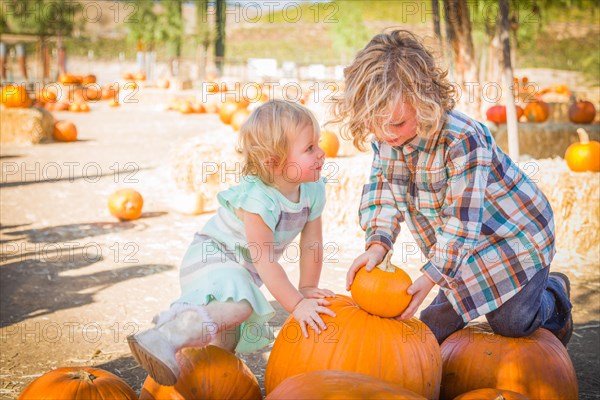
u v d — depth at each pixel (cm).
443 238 238
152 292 430
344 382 198
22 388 291
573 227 531
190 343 223
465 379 254
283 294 243
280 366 233
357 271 241
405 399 192
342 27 2541
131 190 626
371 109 217
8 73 2655
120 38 3506
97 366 317
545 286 265
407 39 226
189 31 2675
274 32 3966
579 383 304
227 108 952
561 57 2675
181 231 586
